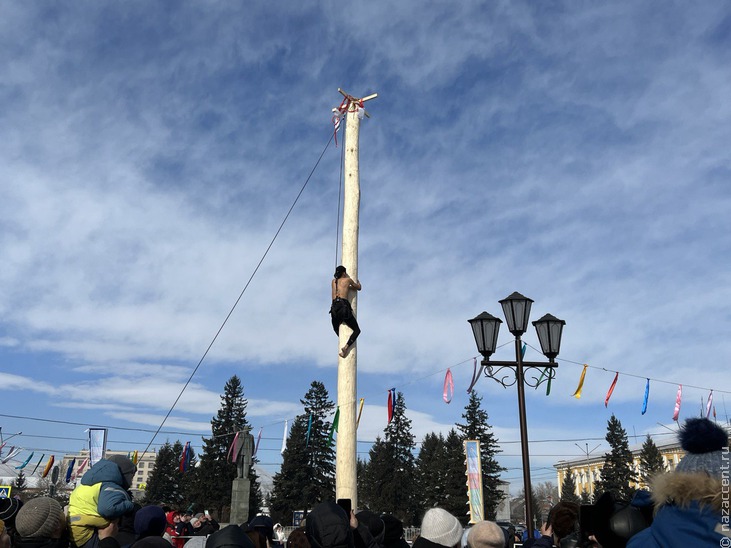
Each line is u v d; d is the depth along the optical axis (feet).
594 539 11.52
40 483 110.01
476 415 195.31
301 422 180.14
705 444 9.43
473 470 63.57
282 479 176.65
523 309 33.40
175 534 36.01
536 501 283.18
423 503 196.54
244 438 76.43
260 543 18.03
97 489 15.76
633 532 10.85
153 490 193.26
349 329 31.17
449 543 15.03
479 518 62.80
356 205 34.42
